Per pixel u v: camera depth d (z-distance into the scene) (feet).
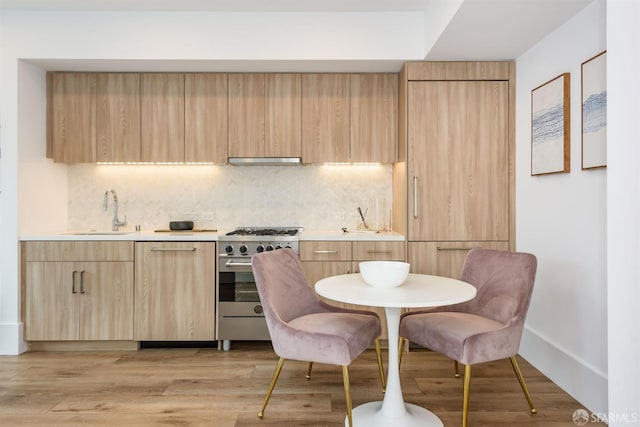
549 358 9.23
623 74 5.14
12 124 10.62
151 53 10.72
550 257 9.36
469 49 10.23
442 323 7.54
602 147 7.43
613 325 5.33
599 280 7.70
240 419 7.42
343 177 12.99
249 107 11.73
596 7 7.72
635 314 5.03
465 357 6.74
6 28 10.64
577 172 8.34
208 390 8.59
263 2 10.26
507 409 7.80
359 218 12.98
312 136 11.75
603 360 7.57
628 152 5.09
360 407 7.75
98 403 8.02
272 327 7.36
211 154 11.73
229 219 12.96
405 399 8.18
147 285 10.88
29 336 10.76
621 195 5.20
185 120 11.69
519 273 7.77
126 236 10.85
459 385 8.86
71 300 10.80
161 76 11.70
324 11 10.74
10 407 7.86
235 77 11.72
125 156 11.67
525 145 10.53
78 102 11.62
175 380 9.09
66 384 8.87
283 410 7.75
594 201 7.83
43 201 11.64
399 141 11.66
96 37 10.69
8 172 10.66
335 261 11.05
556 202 9.11
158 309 10.88
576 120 8.37
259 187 13.00
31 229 11.17
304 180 13.00
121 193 12.88
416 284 7.41
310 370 9.18
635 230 5.01
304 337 7.00
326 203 12.98
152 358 10.43
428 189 11.06
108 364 10.02
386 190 12.96
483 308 8.25
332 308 8.63
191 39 10.75
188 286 10.93
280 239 10.96
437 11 9.57
